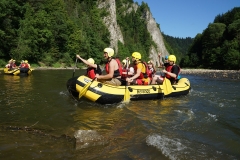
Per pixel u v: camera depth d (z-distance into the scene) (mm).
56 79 14828
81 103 7047
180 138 4254
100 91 6895
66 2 69312
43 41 41000
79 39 52875
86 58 56469
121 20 111250
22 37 37344
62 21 49281
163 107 6969
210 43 73250
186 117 5801
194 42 89500
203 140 4207
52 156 3336
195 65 79375
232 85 14969
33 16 43438
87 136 4164
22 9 40562
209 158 3473
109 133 4383
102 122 5090
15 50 34781
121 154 3488
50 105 6609
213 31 73375
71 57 51594
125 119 5387
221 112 6547
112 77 7273
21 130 4355
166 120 5457
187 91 9742
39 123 4855
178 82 10188
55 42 47750
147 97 7973
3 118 5152
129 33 111125
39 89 9641
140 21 131000
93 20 76312
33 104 6672
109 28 85625
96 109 6379
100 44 63594
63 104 6809
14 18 37719
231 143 4109
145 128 4750
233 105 7633
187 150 3721
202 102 8070
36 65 38156
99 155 3430
